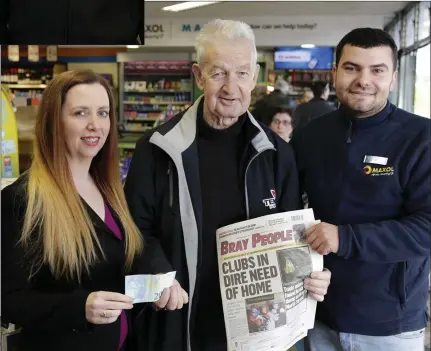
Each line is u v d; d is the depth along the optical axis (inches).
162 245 60.6
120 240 57.5
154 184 61.5
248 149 62.4
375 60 61.6
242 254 57.9
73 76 53.2
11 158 95.2
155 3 238.7
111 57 404.5
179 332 59.3
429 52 243.6
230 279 57.9
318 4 278.7
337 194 66.8
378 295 65.1
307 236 58.9
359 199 65.4
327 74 336.5
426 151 62.3
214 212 61.2
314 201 70.1
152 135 60.9
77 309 48.2
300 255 58.0
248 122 62.5
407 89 266.2
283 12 307.9
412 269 65.2
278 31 323.9
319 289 58.1
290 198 63.9
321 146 69.4
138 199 61.5
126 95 375.6
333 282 67.3
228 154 62.9
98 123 53.9
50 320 48.9
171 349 58.9
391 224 61.4
